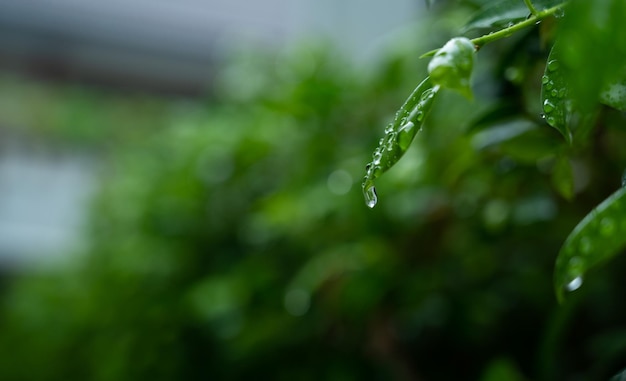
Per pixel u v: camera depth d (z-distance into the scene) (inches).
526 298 25.6
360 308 26.2
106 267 48.4
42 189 80.8
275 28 72.9
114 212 51.1
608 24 8.7
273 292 30.8
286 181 34.8
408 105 11.8
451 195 23.2
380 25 58.4
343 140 31.5
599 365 20.3
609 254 11.7
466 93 11.2
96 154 78.7
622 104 11.0
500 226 21.2
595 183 18.7
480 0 17.0
